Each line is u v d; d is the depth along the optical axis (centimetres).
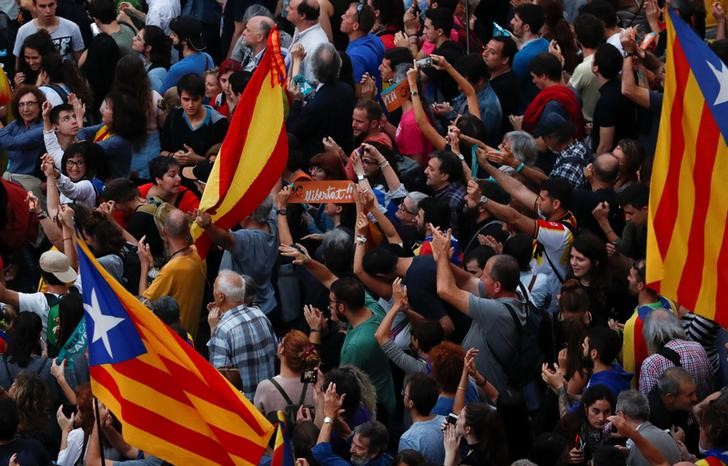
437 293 4175
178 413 3428
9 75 6344
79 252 3391
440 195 4700
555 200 4484
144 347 3409
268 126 4550
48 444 4006
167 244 4716
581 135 5172
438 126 5172
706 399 3700
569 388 3928
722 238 3491
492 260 4119
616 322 4225
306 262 4444
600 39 5431
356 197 4500
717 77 3494
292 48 5378
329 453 3712
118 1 6650
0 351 4234
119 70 5269
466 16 5797
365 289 4431
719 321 3512
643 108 5062
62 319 4231
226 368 4222
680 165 3544
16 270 5116
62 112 5253
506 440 3734
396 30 5941
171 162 4850
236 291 4275
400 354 4116
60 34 6106
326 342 4338
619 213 4659
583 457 3703
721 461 3462
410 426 4062
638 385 4088
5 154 5566
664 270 3559
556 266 4450
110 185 4828
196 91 5219
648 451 3488
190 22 5797
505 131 5403
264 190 4553
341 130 5184
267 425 3462
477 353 3988
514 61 5572
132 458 3862
